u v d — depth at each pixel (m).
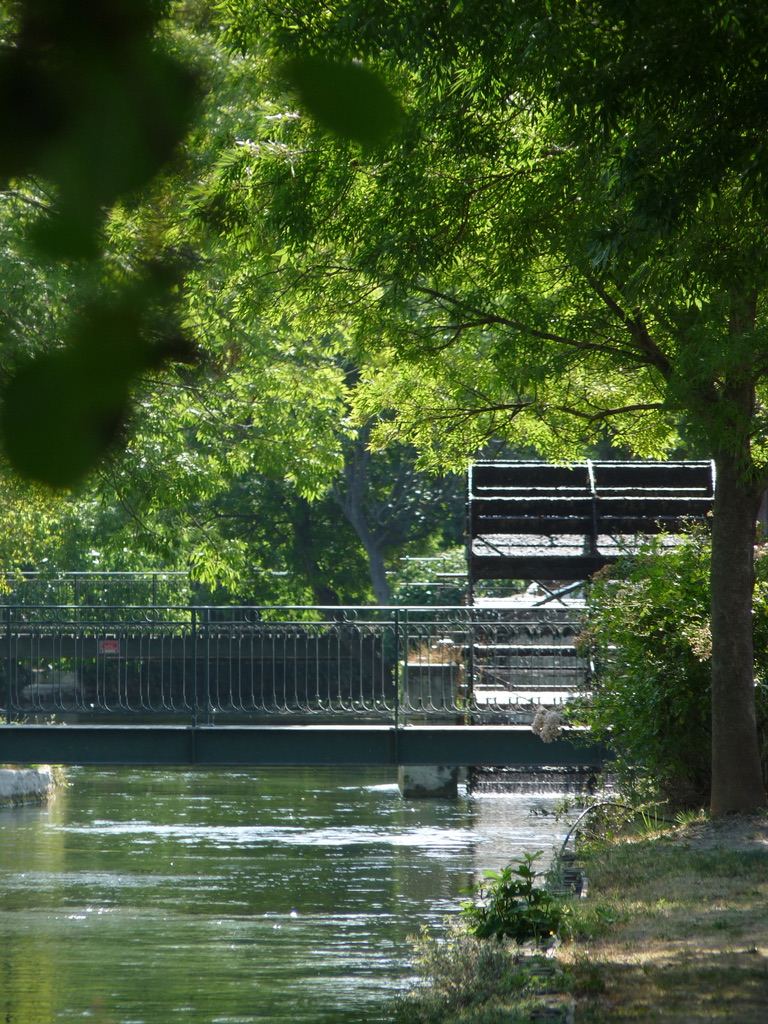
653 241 29.17
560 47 25.12
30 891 48.50
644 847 38.72
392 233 39.09
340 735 53.06
